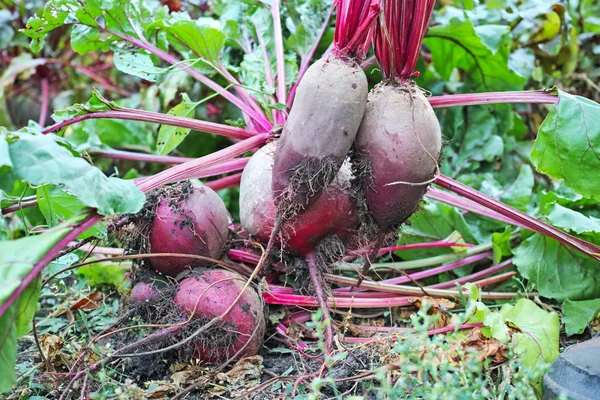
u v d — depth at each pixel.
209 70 1.39
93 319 1.24
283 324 1.20
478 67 1.47
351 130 1.09
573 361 1.02
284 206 1.12
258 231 1.17
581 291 1.24
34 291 1.02
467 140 1.46
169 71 1.30
